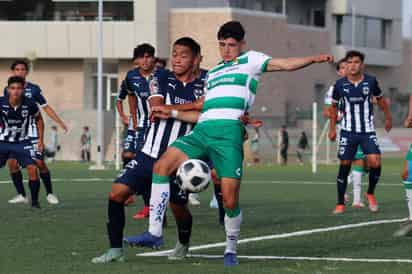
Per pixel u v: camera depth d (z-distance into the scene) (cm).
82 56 10981
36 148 3325
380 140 10138
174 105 2017
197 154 1955
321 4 12762
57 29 10981
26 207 3322
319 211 3250
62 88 11319
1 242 2330
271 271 1873
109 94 11294
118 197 1992
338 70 3519
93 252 2155
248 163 9206
